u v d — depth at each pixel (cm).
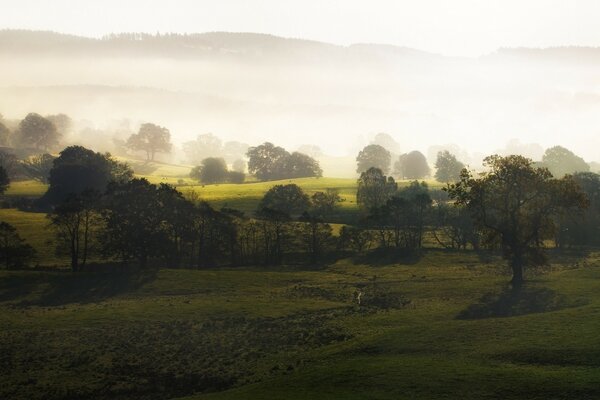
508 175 8406
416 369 4900
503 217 8719
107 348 6312
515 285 8362
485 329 5884
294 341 6444
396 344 5709
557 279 8544
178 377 5462
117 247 11475
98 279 10044
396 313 7519
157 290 9456
